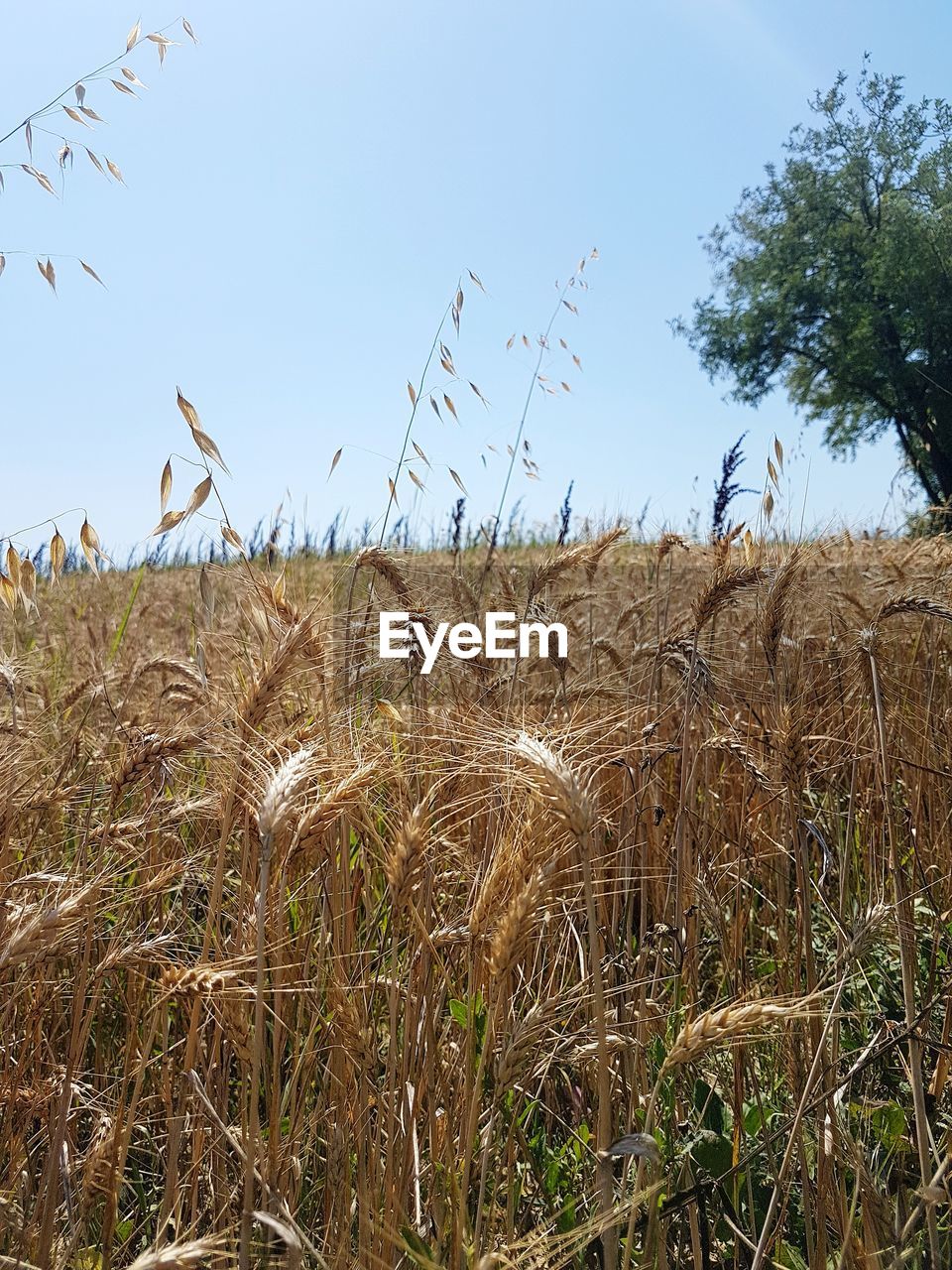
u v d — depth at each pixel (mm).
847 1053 3252
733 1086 2996
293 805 1896
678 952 3154
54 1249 2258
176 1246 1749
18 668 3670
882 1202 2408
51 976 2799
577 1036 2736
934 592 4113
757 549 3590
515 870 2105
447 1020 2971
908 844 4027
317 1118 2588
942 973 3266
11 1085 2436
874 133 39188
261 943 1814
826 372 39438
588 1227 1935
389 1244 2258
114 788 2658
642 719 3746
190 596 7719
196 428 2605
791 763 3074
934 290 34938
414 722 3035
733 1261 2648
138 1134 2932
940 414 34500
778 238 40719
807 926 2859
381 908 3146
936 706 4461
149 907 3168
